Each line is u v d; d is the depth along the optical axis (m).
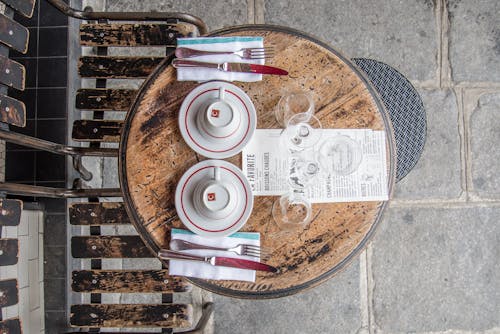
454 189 1.89
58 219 1.74
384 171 1.18
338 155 1.17
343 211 1.16
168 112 1.17
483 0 1.92
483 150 1.90
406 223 1.87
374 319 1.85
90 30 1.47
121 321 1.37
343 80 1.19
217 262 1.11
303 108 1.17
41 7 1.78
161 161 1.16
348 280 1.85
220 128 1.08
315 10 1.92
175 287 1.37
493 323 1.86
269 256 1.15
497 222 1.89
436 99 1.91
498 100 1.91
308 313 1.84
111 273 1.37
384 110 1.21
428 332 1.85
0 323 1.13
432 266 1.86
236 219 1.11
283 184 1.15
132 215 1.15
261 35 1.21
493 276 1.87
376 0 1.92
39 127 1.78
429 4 1.92
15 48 1.23
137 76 1.47
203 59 1.17
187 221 1.11
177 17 1.45
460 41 1.92
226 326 1.84
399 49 1.92
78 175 1.83
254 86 1.18
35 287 1.67
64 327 1.72
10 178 1.77
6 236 1.49
